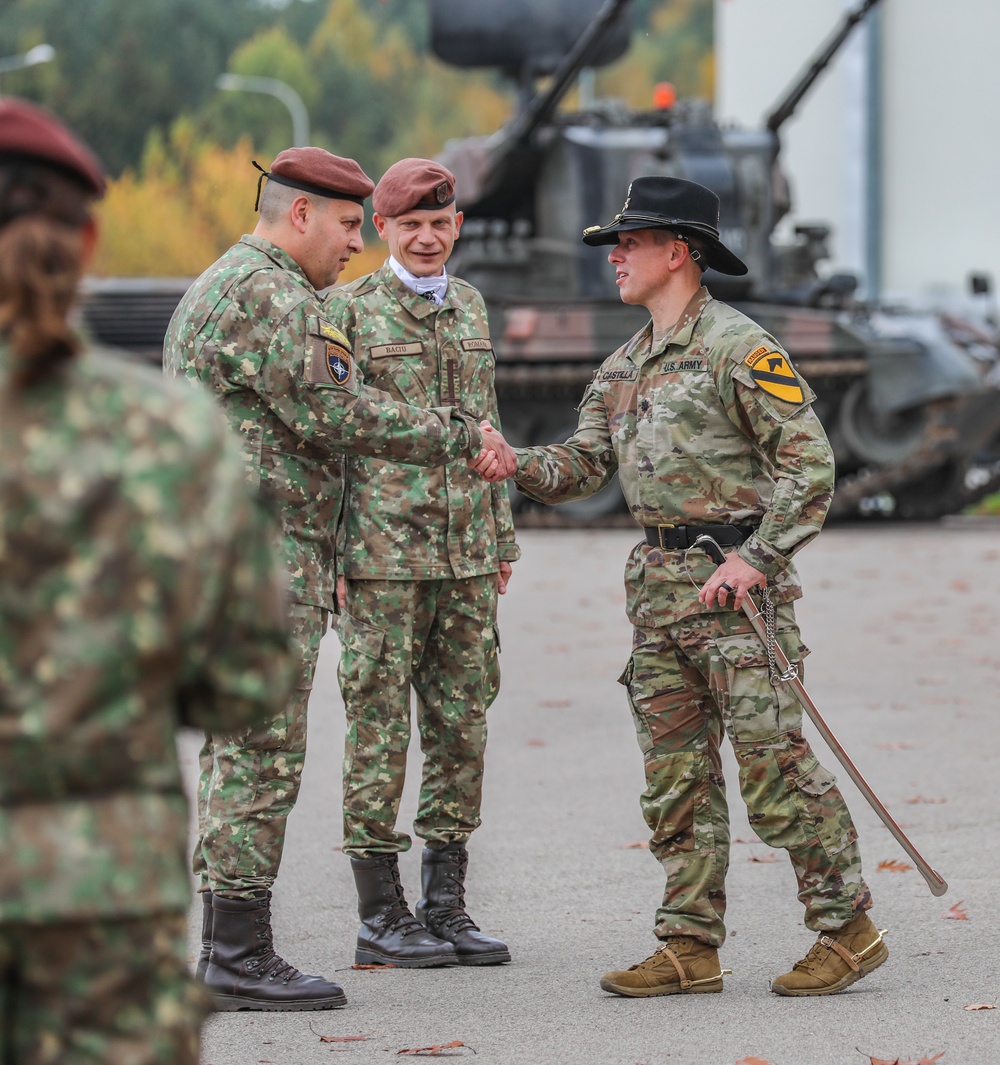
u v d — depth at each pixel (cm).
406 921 1047
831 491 930
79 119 13650
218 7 15350
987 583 3042
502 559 1107
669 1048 847
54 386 453
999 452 4688
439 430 941
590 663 2248
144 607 446
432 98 15875
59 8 13850
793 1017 897
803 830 935
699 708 971
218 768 967
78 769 449
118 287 5616
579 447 1019
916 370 3975
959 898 1143
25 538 443
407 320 1076
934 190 6725
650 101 16100
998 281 6600
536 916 1134
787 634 952
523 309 4141
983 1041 851
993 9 6562
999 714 1852
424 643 1082
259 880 955
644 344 991
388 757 1053
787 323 4019
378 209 1079
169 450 451
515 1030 886
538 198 4297
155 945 459
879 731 1766
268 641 482
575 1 4253
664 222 950
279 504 969
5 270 454
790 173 7188
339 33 14812
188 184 11181
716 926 958
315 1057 846
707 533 955
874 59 6800
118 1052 452
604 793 1517
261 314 936
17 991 459
